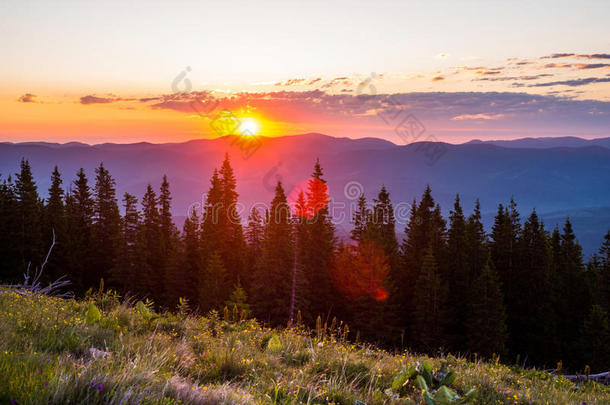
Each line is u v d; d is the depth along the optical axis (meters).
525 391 7.00
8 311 6.80
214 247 52.88
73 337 5.36
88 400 2.91
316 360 6.88
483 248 49.69
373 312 39.12
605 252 59.41
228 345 7.05
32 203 45.41
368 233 44.69
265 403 4.05
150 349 5.62
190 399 3.58
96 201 56.22
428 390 5.36
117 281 49.12
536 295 48.03
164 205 62.50
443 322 40.69
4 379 2.88
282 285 43.16
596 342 39.59
